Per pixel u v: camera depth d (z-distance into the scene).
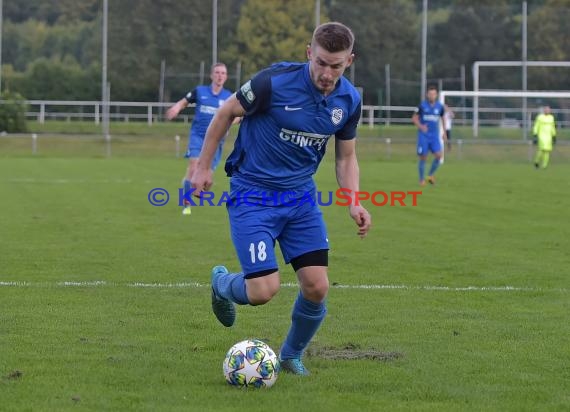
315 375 19.17
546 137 106.75
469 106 149.88
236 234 18.67
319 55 17.45
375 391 18.00
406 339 22.72
